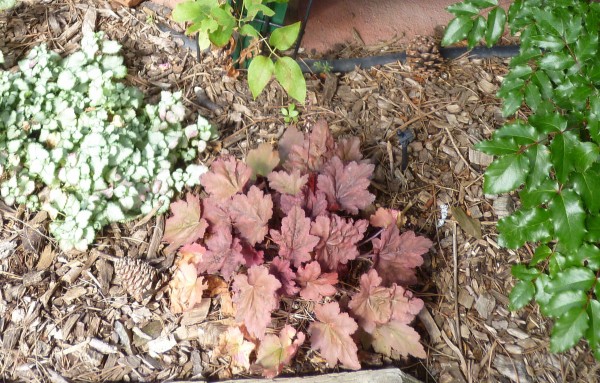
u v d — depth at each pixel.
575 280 0.76
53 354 0.85
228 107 1.07
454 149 1.07
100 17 1.12
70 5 1.12
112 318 0.88
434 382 0.89
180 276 0.88
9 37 1.07
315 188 0.94
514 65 0.86
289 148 1.00
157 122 0.98
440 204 1.02
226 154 1.03
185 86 1.08
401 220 0.95
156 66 1.09
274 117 1.07
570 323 0.74
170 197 0.96
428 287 0.95
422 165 1.05
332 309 0.84
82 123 0.95
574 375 0.90
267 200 0.89
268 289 0.82
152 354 0.87
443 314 0.93
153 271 0.89
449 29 0.88
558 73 0.84
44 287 0.90
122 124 0.96
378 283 0.86
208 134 1.00
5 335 0.86
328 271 0.89
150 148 0.96
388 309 0.85
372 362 0.89
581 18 0.78
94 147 0.91
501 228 0.84
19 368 0.84
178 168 0.99
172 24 1.14
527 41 0.84
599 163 0.76
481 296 0.95
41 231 0.93
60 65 1.02
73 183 0.90
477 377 0.89
